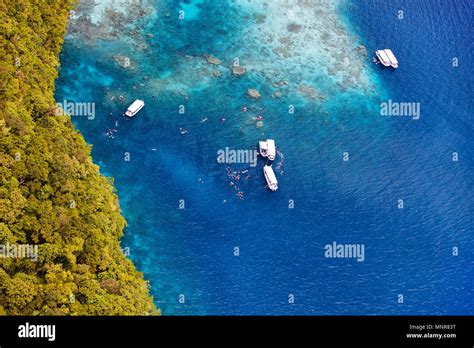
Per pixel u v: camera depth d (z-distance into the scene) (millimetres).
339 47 170125
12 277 105750
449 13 180500
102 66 155125
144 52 160125
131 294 114750
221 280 125625
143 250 127188
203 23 169000
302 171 143625
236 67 161125
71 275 109812
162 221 131750
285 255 130250
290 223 134750
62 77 150500
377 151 150000
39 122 129750
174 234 130250
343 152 148750
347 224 136500
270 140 144750
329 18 175750
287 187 140250
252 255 129375
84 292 109188
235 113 151875
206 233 131250
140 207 132875
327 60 166625
